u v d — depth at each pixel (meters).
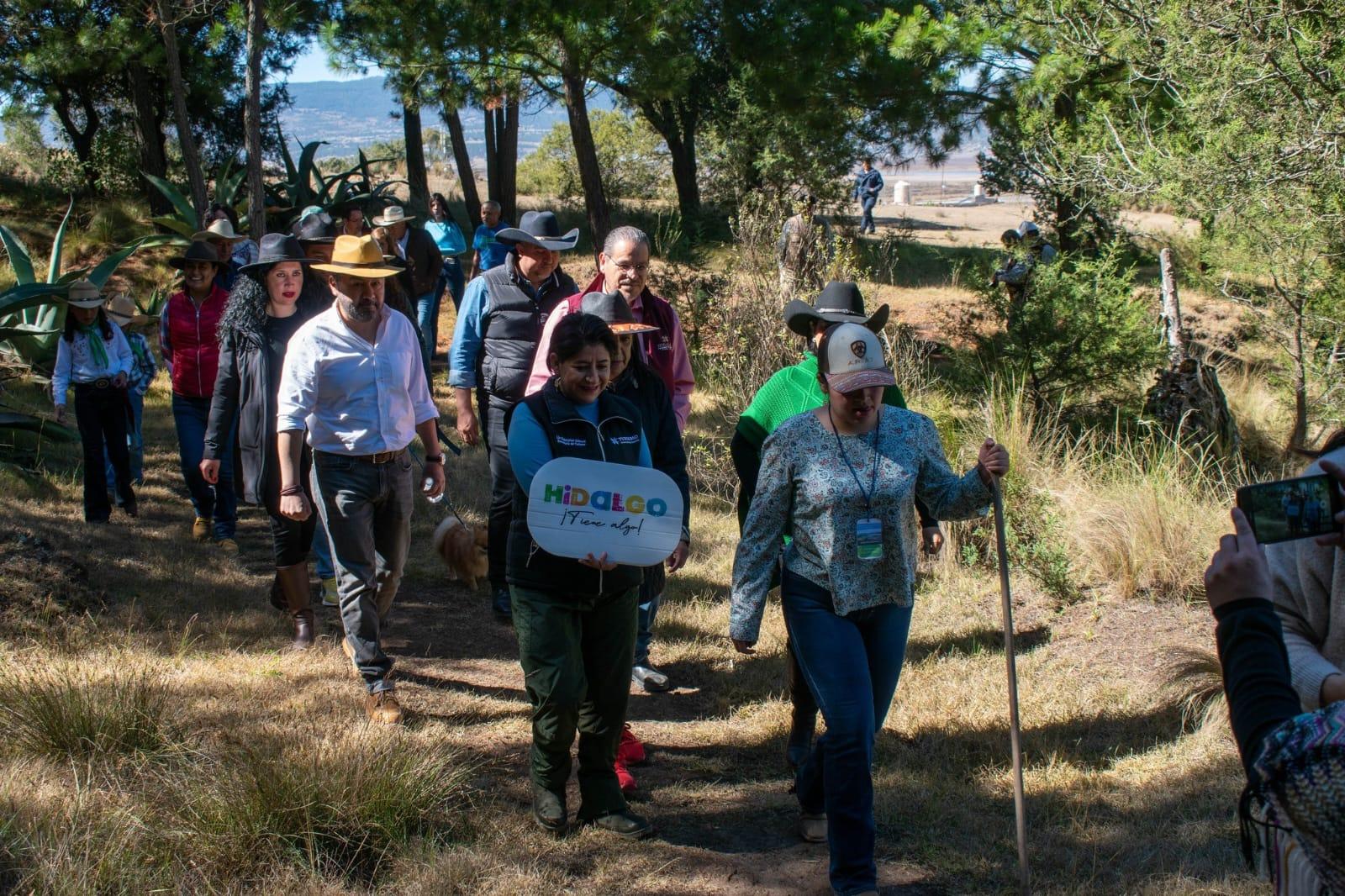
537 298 5.84
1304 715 1.88
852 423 4.01
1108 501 7.31
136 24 14.88
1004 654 6.16
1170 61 9.32
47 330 10.22
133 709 4.71
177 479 9.60
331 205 18.50
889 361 9.45
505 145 23.48
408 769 4.33
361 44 13.90
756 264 10.30
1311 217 9.12
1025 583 7.07
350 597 5.16
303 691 5.41
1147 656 5.86
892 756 5.06
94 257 17.97
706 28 15.64
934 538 4.53
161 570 7.06
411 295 12.14
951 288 18.14
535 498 4.02
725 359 10.26
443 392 13.07
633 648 4.30
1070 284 10.51
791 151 19.30
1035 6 11.95
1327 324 9.96
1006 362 10.45
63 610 6.00
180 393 7.76
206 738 4.74
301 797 4.09
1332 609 2.55
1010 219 33.56
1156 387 10.12
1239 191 9.15
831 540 3.96
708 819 4.54
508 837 4.24
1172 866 4.05
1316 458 2.61
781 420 4.70
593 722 4.32
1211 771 4.73
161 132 22.67
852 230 19.08
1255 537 2.24
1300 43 8.74
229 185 18.39
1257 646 2.09
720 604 7.12
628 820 4.32
